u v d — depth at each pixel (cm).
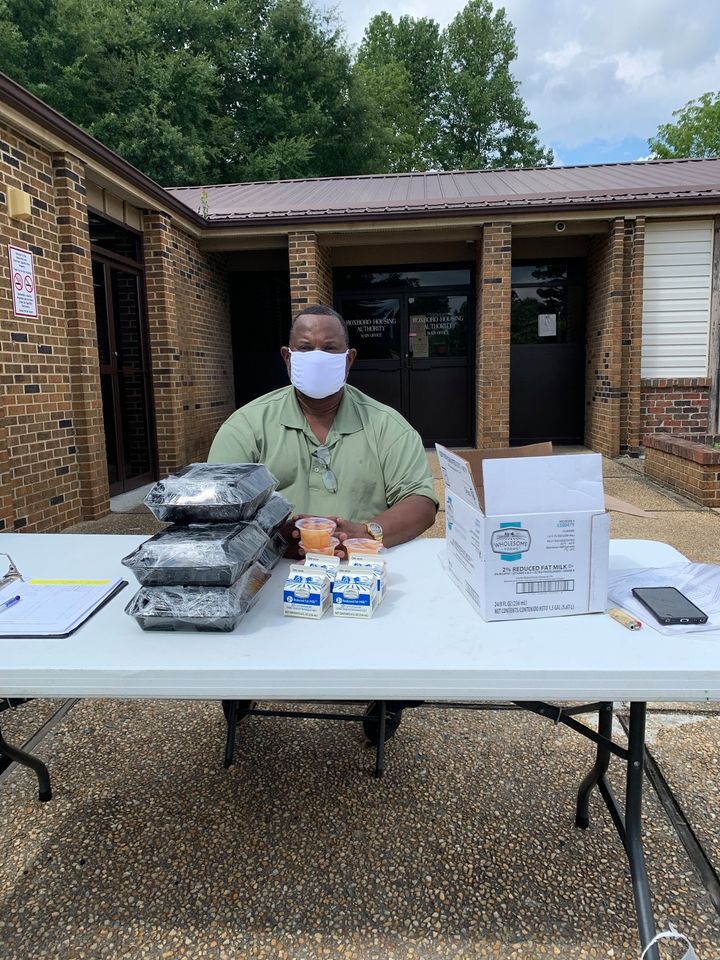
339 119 2362
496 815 202
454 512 154
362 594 140
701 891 172
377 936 161
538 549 134
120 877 179
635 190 812
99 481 559
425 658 120
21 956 157
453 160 3275
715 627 130
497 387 816
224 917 166
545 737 243
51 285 506
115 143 1783
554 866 182
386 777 221
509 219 786
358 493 215
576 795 210
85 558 189
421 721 255
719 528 485
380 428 218
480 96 3194
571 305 923
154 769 227
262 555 164
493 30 3253
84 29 1806
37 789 216
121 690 120
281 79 2230
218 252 905
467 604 147
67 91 1798
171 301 728
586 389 918
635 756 147
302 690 118
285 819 201
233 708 215
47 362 500
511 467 130
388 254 918
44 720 258
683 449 588
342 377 204
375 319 945
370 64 3334
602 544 135
